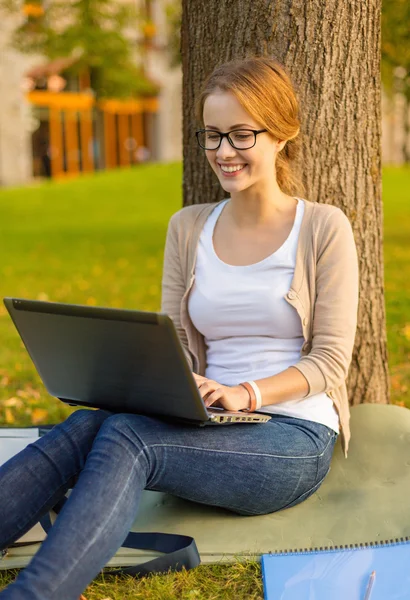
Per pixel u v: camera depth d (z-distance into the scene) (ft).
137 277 32.19
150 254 37.14
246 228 10.53
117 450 8.66
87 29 57.11
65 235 43.62
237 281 10.27
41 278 32.73
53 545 7.97
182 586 9.11
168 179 62.80
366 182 12.43
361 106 12.16
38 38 57.31
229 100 9.84
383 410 11.80
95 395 9.70
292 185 11.44
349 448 11.23
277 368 10.18
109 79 68.39
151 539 9.68
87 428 9.26
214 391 9.48
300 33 11.79
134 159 98.43
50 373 9.86
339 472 10.87
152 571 9.30
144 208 52.54
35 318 9.30
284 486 9.65
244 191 10.36
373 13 12.01
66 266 35.14
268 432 9.57
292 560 9.09
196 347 10.79
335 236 10.21
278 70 10.15
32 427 11.80
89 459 8.68
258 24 11.87
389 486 10.52
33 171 91.45
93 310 8.71
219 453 9.18
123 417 9.02
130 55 67.46
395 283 27.22
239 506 9.76
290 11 11.74
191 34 12.62
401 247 34.50
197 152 12.99
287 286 10.11
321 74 11.91
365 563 8.96
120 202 55.06
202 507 10.41
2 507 8.89
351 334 10.11
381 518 9.91
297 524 9.91
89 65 66.95
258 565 9.30
